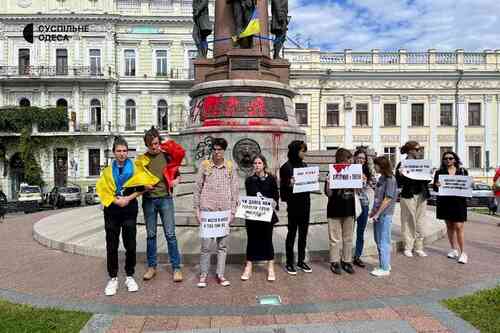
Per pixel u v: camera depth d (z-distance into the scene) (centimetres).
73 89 3812
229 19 1080
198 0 1100
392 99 3766
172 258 560
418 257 698
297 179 578
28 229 1095
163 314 446
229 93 1000
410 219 701
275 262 646
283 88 1030
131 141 3909
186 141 1027
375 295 503
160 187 559
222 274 544
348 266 598
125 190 529
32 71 3775
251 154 945
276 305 469
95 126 3838
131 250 527
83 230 870
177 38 3925
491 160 3784
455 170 689
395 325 411
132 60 3941
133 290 521
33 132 3678
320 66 3709
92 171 3797
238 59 1016
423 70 3728
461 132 3769
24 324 414
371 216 599
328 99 3738
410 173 694
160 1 3912
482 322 416
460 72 3716
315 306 465
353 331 398
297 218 587
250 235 559
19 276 600
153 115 3953
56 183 3750
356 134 3744
